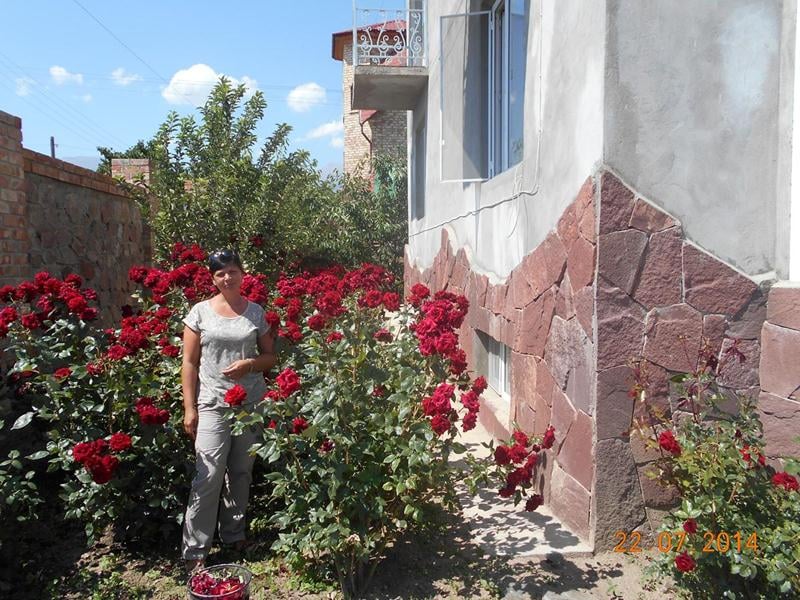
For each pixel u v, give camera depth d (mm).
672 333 3588
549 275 4273
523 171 4863
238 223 8516
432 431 3160
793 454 3375
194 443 3906
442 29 6648
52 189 6215
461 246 7145
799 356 3346
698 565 2984
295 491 3330
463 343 7164
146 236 9055
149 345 3982
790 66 3461
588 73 3639
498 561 3625
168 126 8680
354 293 5426
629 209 3523
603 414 3607
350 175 17016
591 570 3520
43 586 3551
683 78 3504
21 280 5078
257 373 3775
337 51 24875
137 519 3844
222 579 3146
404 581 3508
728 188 3568
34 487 3662
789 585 2627
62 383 3893
